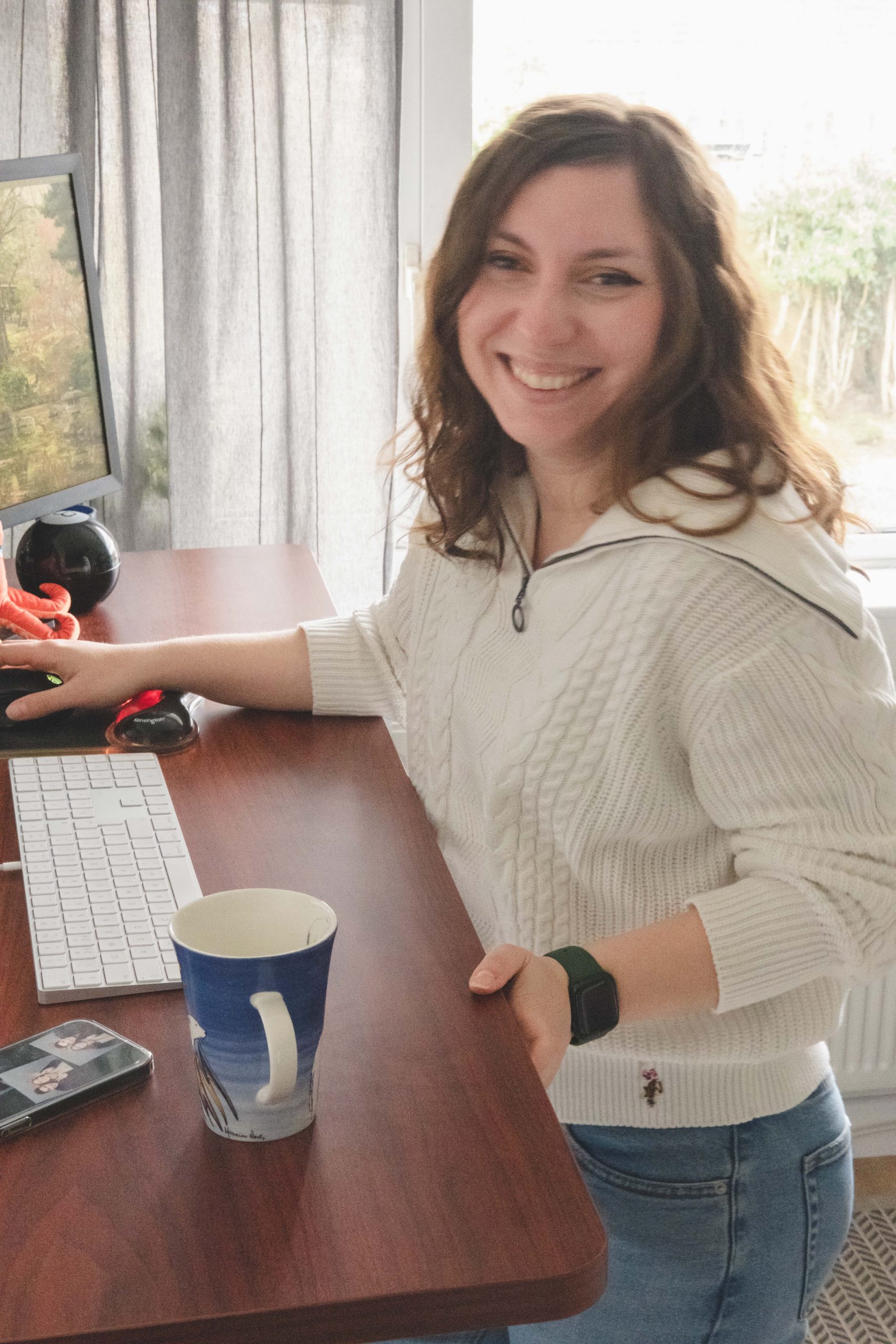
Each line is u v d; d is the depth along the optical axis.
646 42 2.00
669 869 0.99
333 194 1.85
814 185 2.08
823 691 0.88
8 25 1.70
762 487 0.93
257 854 0.99
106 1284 0.59
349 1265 0.60
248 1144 0.68
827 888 0.88
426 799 1.16
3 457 1.38
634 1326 1.07
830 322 2.15
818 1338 1.80
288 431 1.91
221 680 1.26
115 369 1.86
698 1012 0.94
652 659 0.92
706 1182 1.03
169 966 0.82
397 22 1.80
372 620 1.28
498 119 2.02
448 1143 0.68
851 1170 1.11
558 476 1.06
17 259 1.38
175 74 1.74
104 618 1.49
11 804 1.06
